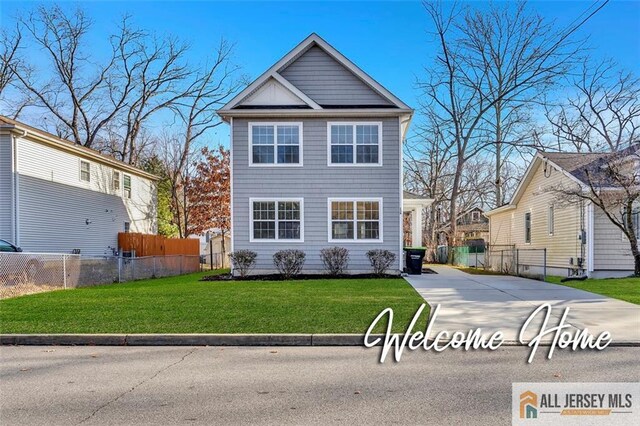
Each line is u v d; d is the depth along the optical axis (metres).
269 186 16.75
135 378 5.27
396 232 16.69
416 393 4.70
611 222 16.27
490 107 30.31
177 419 4.08
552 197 18.75
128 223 27.19
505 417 4.08
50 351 6.58
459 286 12.94
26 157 18.61
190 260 23.75
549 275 18.53
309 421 4.00
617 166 14.80
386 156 16.78
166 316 8.26
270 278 15.82
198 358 6.15
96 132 34.50
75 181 22.02
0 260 12.42
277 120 16.81
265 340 6.90
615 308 9.19
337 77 17.34
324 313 8.48
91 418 4.11
